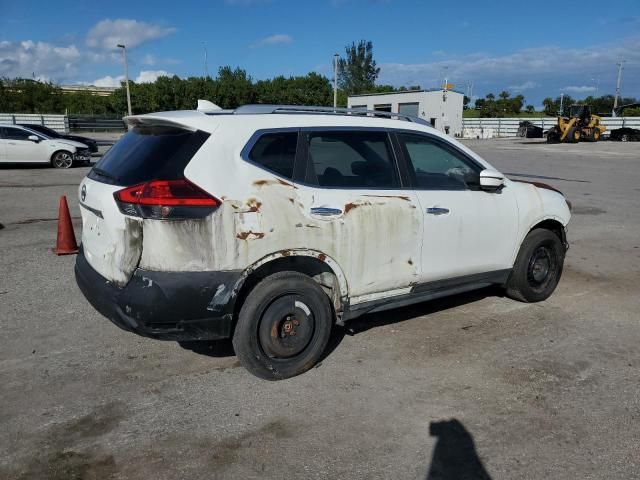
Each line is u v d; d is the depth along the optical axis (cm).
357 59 9206
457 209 444
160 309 328
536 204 511
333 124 393
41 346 426
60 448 301
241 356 362
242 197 342
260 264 350
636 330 474
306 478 279
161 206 321
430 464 291
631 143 3991
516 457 298
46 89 6719
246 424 326
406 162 425
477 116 9312
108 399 352
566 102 8850
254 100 6425
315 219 367
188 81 6106
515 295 533
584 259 714
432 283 444
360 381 379
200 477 280
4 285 568
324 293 382
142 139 367
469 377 386
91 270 373
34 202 1123
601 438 315
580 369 399
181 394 359
